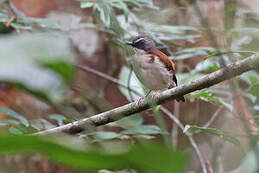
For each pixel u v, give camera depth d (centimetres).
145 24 1200
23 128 801
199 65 1052
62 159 146
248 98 1004
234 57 866
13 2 1537
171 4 1347
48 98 131
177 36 1142
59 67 127
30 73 124
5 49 120
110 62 1483
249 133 304
